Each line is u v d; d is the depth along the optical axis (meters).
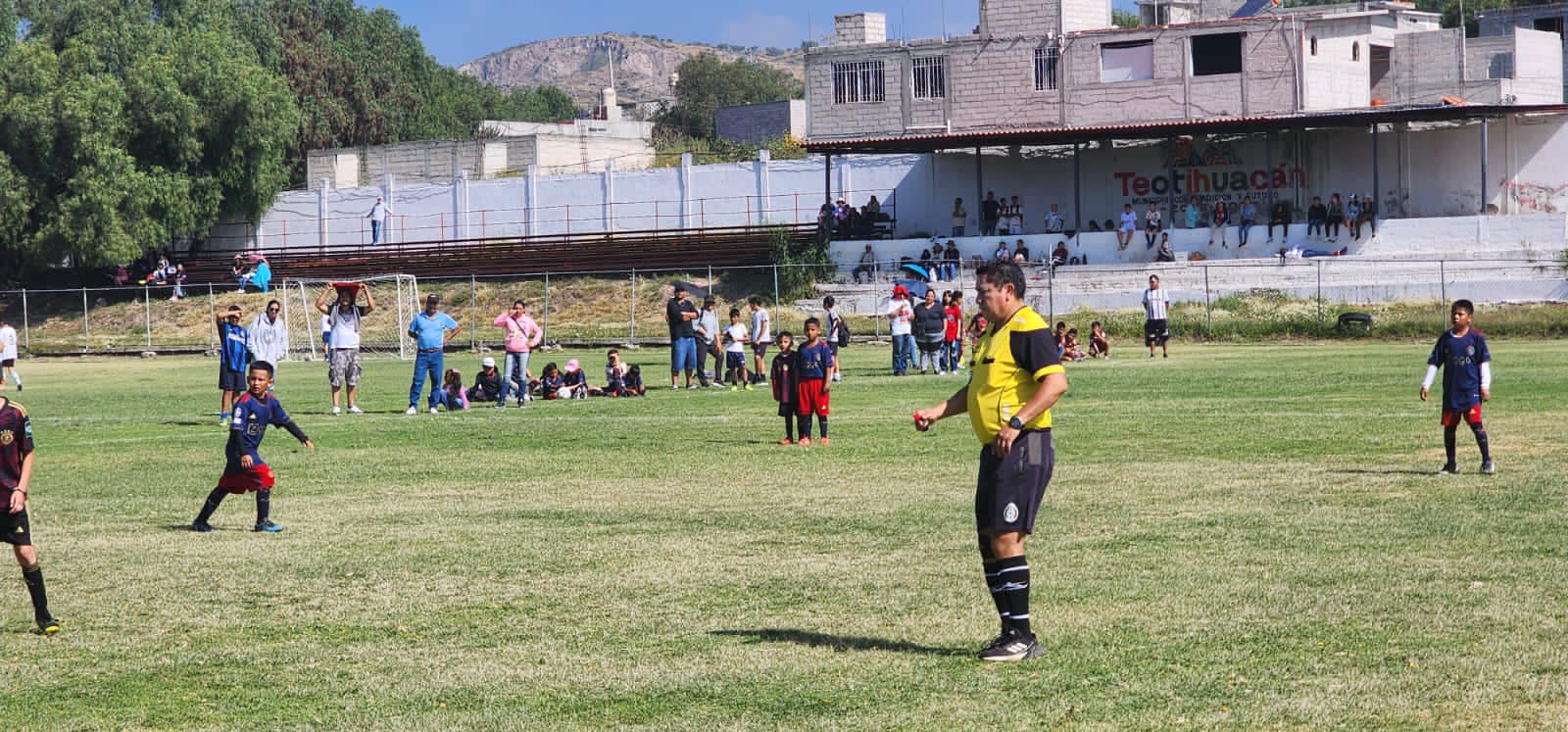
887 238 63.31
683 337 32.16
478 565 11.50
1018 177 65.75
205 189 76.31
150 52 76.19
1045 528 12.42
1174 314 51.34
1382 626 8.75
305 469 17.97
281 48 104.50
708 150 91.88
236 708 7.80
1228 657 8.20
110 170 71.81
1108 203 64.00
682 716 7.42
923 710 7.39
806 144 60.62
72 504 15.48
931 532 12.52
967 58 66.38
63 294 74.00
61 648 9.18
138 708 7.82
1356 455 16.91
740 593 10.27
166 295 74.19
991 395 8.12
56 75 73.44
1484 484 14.32
